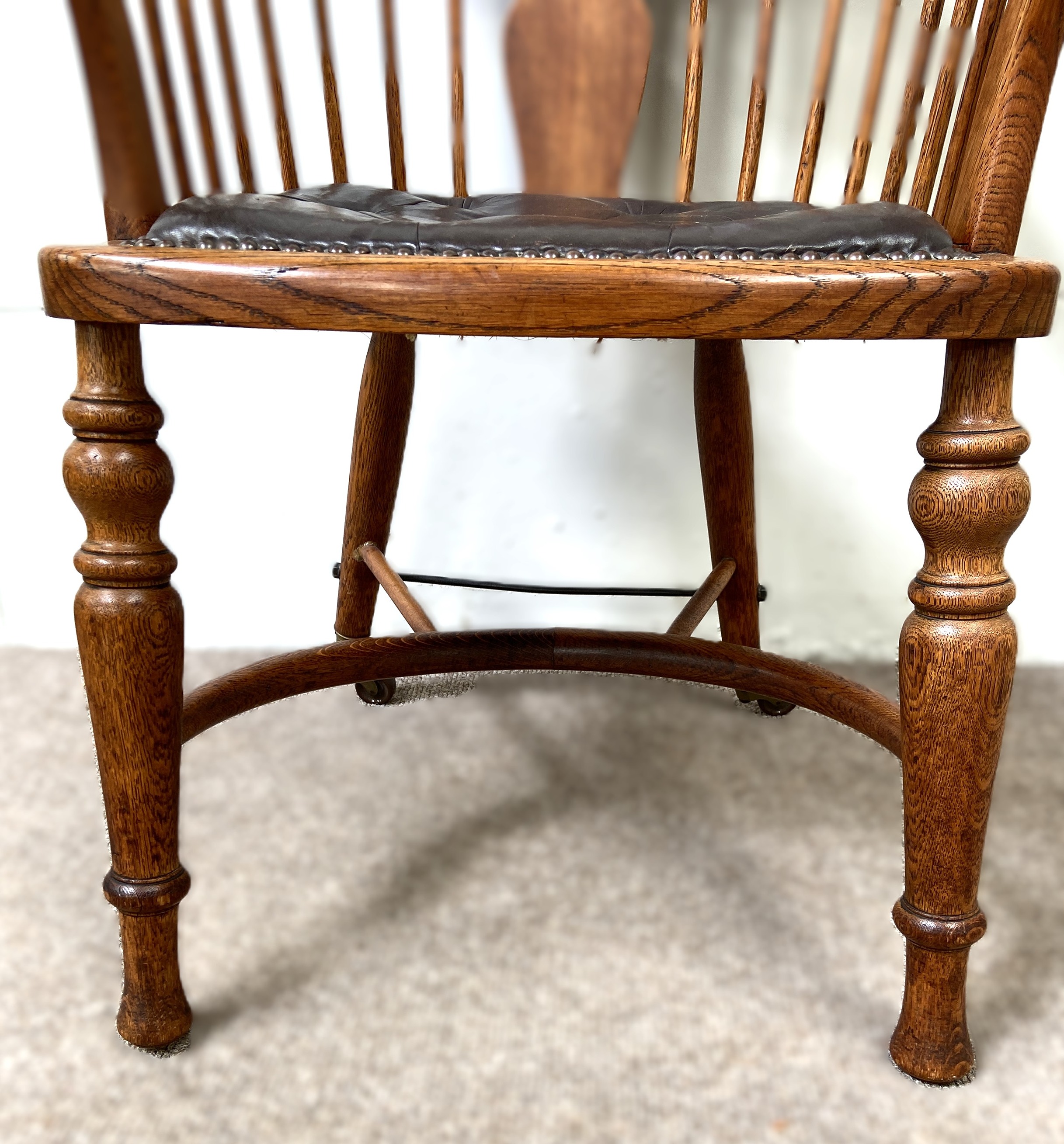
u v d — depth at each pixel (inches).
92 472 19.6
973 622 19.6
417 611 34.5
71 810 32.9
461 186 30.7
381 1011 23.7
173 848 22.0
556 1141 20.0
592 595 44.3
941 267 18.1
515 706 42.0
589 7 34.5
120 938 24.5
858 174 27.6
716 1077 21.7
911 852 21.1
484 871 29.6
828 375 43.4
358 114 40.6
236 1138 20.0
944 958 21.2
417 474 44.9
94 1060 22.2
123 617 20.2
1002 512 19.2
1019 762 36.8
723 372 34.4
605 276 17.8
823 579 45.5
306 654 31.3
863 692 29.0
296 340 43.5
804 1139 20.1
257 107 40.2
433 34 40.0
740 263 18.3
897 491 44.5
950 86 24.0
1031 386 43.0
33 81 41.3
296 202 20.8
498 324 18.0
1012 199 19.9
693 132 30.6
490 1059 22.2
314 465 44.8
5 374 44.1
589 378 43.9
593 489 45.0
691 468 44.7
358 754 37.4
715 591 35.5
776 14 38.4
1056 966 25.6
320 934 26.6
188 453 44.6
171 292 18.1
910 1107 21.0
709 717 41.1
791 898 28.3
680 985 24.6
